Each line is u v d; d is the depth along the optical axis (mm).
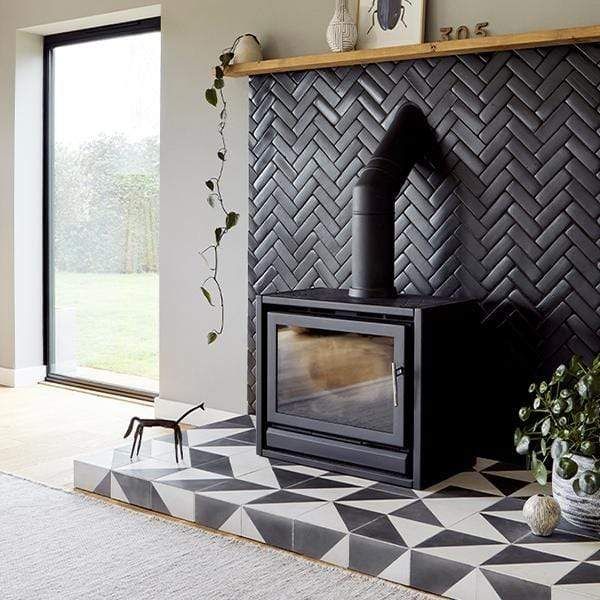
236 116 4664
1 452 4398
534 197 3680
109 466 3758
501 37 3578
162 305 5074
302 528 3150
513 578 2705
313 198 4344
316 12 4312
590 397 3016
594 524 3041
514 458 3812
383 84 4059
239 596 2834
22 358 6000
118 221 5637
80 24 5543
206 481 3570
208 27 4734
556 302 3658
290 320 3762
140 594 2844
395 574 2943
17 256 5922
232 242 4738
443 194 3910
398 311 3457
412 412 3461
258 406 3910
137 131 5496
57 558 3111
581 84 3533
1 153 5914
